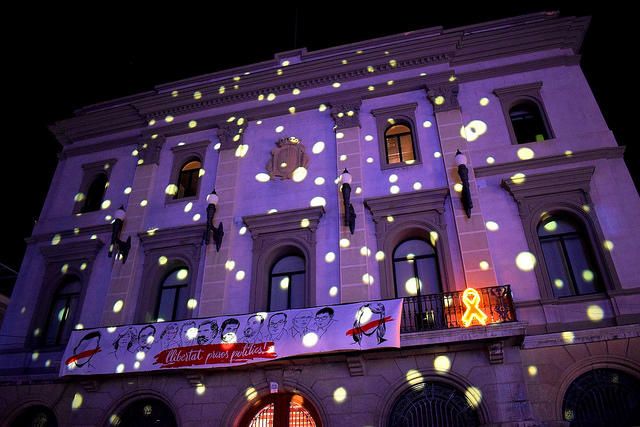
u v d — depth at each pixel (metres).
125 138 15.32
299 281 11.80
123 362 10.51
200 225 12.67
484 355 9.43
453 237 11.02
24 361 12.17
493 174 11.60
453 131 12.35
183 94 14.84
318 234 11.82
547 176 11.12
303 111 14.01
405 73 13.69
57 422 11.06
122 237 13.24
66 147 15.98
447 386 9.49
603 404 8.91
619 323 9.36
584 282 10.24
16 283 13.58
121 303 12.16
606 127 11.68
